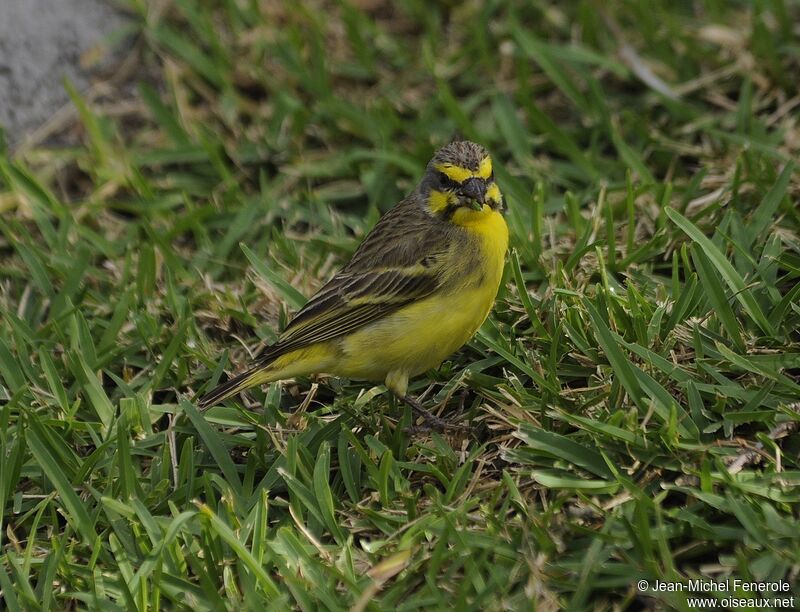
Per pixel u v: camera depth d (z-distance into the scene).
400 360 10.13
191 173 14.27
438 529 8.82
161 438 10.26
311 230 13.27
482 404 10.24
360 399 10.50
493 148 13.89
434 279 9.97
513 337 10.66
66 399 10.66
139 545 9.05
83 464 9.81
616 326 10.41
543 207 12.49
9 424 10.49
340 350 10.12
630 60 14.34
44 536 9.63
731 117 13.59
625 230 12.11
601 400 9.72
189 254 13.03
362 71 15.11
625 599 8.10
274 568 8.86
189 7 15.54
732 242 10.58
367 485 9.61
